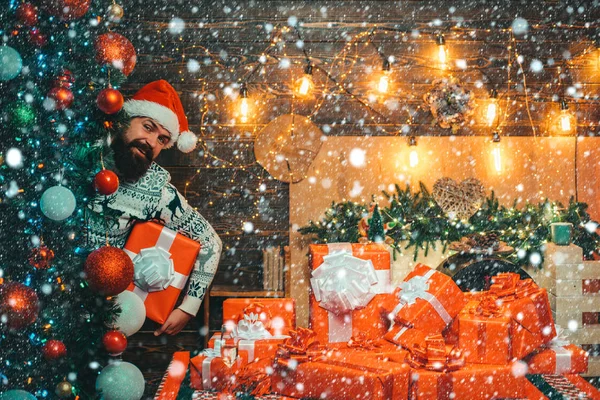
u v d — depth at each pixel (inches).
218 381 110.4
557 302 147.0
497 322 107.6
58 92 93.5
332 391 102.1
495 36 175.3
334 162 172.4
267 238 174.7
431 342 104.3
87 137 100.6
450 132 174.4
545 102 175.2
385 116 174.2
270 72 174.1
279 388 106.7
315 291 116.3
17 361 94.6
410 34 174.4
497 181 173.2
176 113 137.3
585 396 104.1
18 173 93.6
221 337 119.6
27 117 90.7
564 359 112.9
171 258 131.7
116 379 98.7
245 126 174.1
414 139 168.9
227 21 173.6
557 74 175.8
